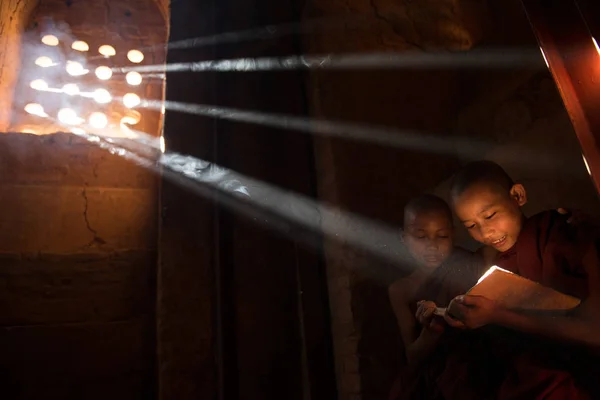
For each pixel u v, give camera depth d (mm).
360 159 2982
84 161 3098
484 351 1936
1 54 3318
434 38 3494
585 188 2445
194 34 3324
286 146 3137
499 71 3133
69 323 2678
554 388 1602
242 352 2631
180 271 2729
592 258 1663
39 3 3840
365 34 3328
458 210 2006
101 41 3893
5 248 2742
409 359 2086
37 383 2506
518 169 2844
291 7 3525
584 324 1613
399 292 2307
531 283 1661
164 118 3037
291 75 3332
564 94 1679
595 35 1620
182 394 2494
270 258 2867
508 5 3189
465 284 2162
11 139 2996
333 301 2766
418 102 3307
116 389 2609
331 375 2674
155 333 2783
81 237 2908
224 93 3201
